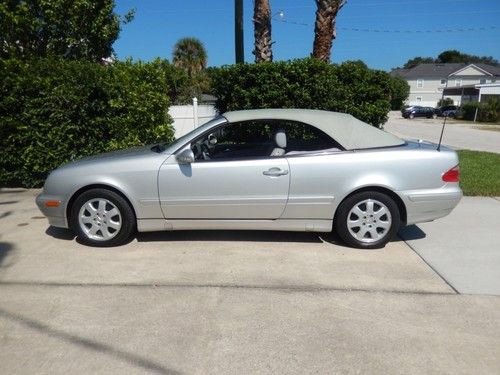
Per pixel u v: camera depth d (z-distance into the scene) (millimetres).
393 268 4566
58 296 3922
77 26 11492
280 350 3133
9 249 5047
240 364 2979
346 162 4895
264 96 9703
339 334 3340
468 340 3270
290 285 4156
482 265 4664
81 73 7777
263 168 4898
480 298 3920
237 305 3770
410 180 4918
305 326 3445
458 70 76375
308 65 9656
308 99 9633
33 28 11008
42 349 3133
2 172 8000
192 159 4844
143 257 4824
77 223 5098
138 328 3404
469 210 6852
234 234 5559
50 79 7648
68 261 4711
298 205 4965
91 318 3551
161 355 3070
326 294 3977
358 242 5059
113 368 2930
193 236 5488
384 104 10258
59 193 5051
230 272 4438
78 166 5066
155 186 4945
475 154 13773
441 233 5719
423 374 2891
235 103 10031
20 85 7543
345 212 5000
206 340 3250
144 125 8734
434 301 3857
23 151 7875
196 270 4488
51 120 7762
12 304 3775
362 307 3748
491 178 9234
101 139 8180
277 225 5074
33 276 4340
